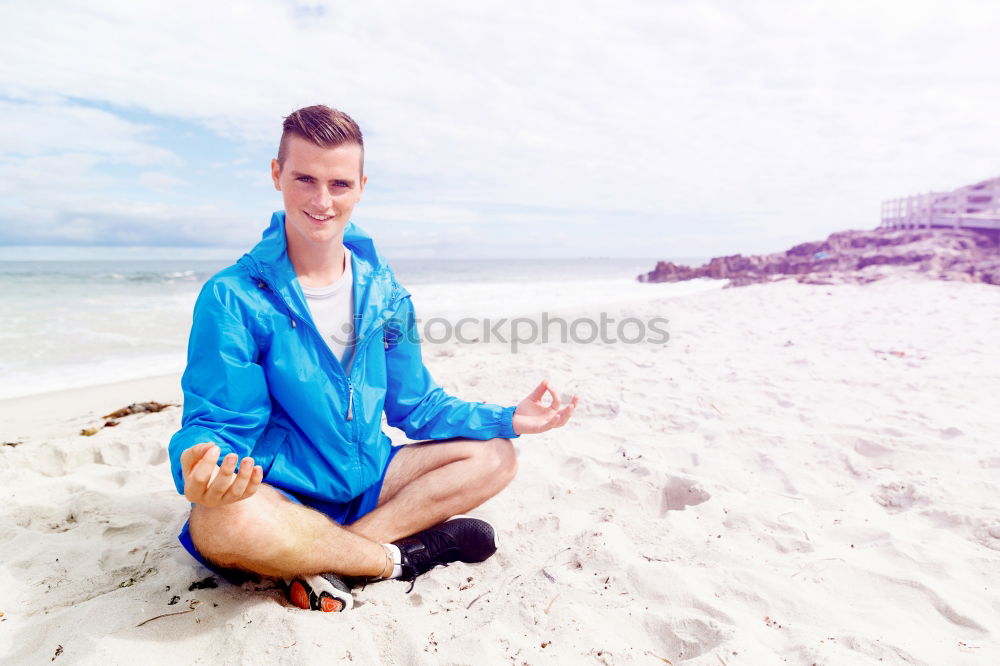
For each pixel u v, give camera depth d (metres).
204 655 1.64
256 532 1.64
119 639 1.67
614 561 2.18
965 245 17.16
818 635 1.74
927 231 19.58
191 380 1.75
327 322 1.99
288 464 1.94
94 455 3.51
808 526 2.52
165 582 1.98
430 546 2.16
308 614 1.79
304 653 1.62
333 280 2.02
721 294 13.62
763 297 12.23
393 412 2.34
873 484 2.97
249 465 1.43
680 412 4.19
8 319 10.00
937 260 15.18
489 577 2.15
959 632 1.81
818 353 6.24
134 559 2.22
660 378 5.21
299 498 2.01
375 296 2.07
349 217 1.91
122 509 2.65
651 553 2.30
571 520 2.60
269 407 1.87
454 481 2.21
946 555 2.20
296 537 1.73
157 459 3.50
